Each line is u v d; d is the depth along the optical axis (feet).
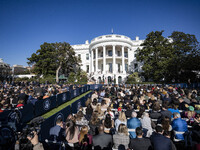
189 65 71.26
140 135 9.60
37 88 36.99
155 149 9.13
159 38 81.15
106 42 104.63
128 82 90.27
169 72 77.77
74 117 15.76
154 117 16.21
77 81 99.45
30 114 22.74
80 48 130.93
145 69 80.84
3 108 21.57
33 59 116.16
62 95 36.09
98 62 118.11
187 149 10.85
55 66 115.55
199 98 25.49
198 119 14.52
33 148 9.30
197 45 84.07
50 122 16.22
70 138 11.62
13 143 10.21
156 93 32.35
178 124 12.61
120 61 114.21
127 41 106.83
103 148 9.83
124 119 14.23
